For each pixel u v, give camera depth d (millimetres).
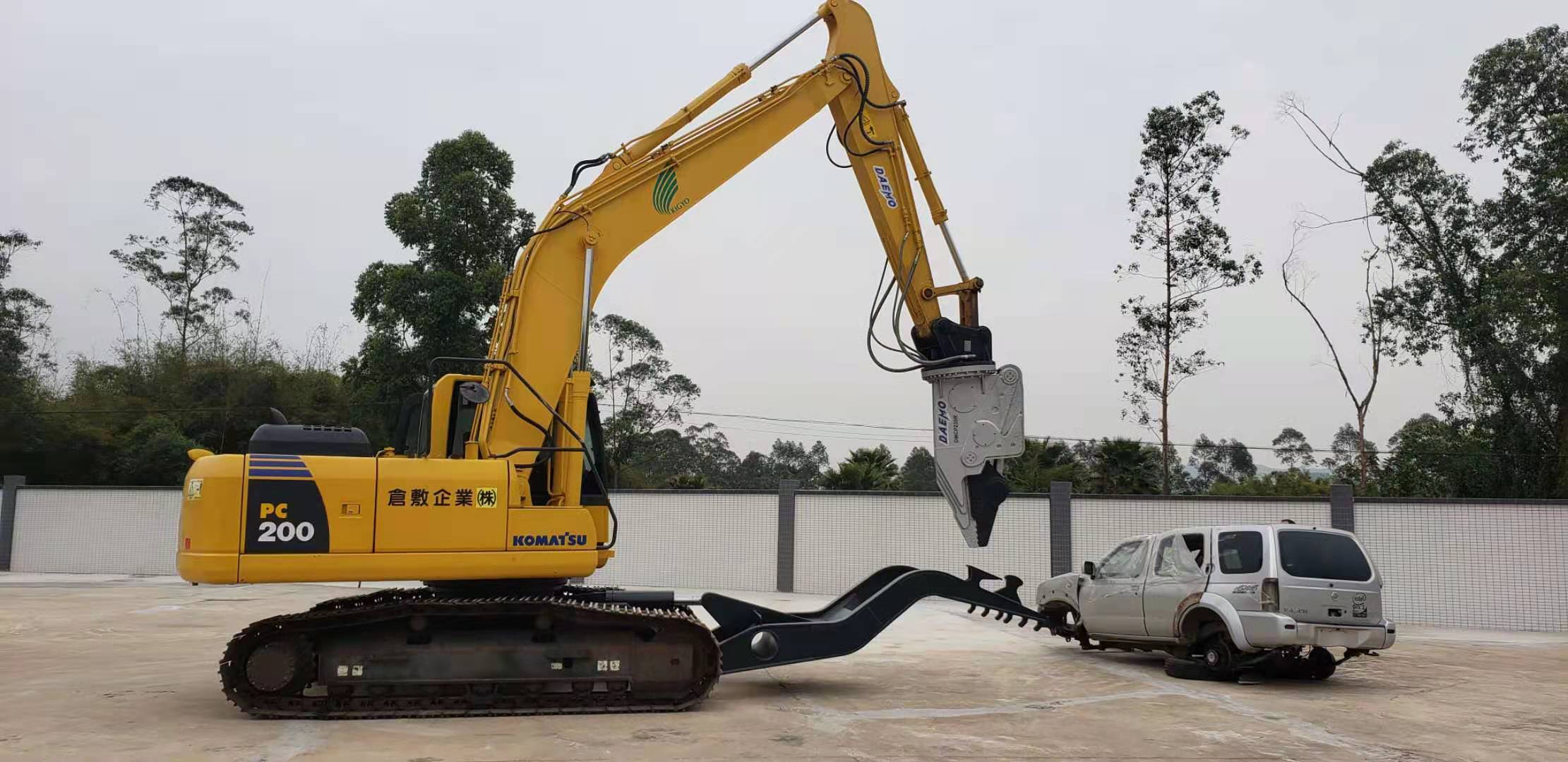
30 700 8305
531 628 7871
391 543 7520
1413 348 32688
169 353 40312
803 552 21453
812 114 9898
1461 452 30469
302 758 6246
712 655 8148
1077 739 7203
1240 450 57438
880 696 9055
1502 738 7500
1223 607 9828
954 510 10016
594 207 8844
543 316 8555
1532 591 17297
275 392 38031
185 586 21047
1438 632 16734
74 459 34875
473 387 7945
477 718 7719
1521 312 28891
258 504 7293
